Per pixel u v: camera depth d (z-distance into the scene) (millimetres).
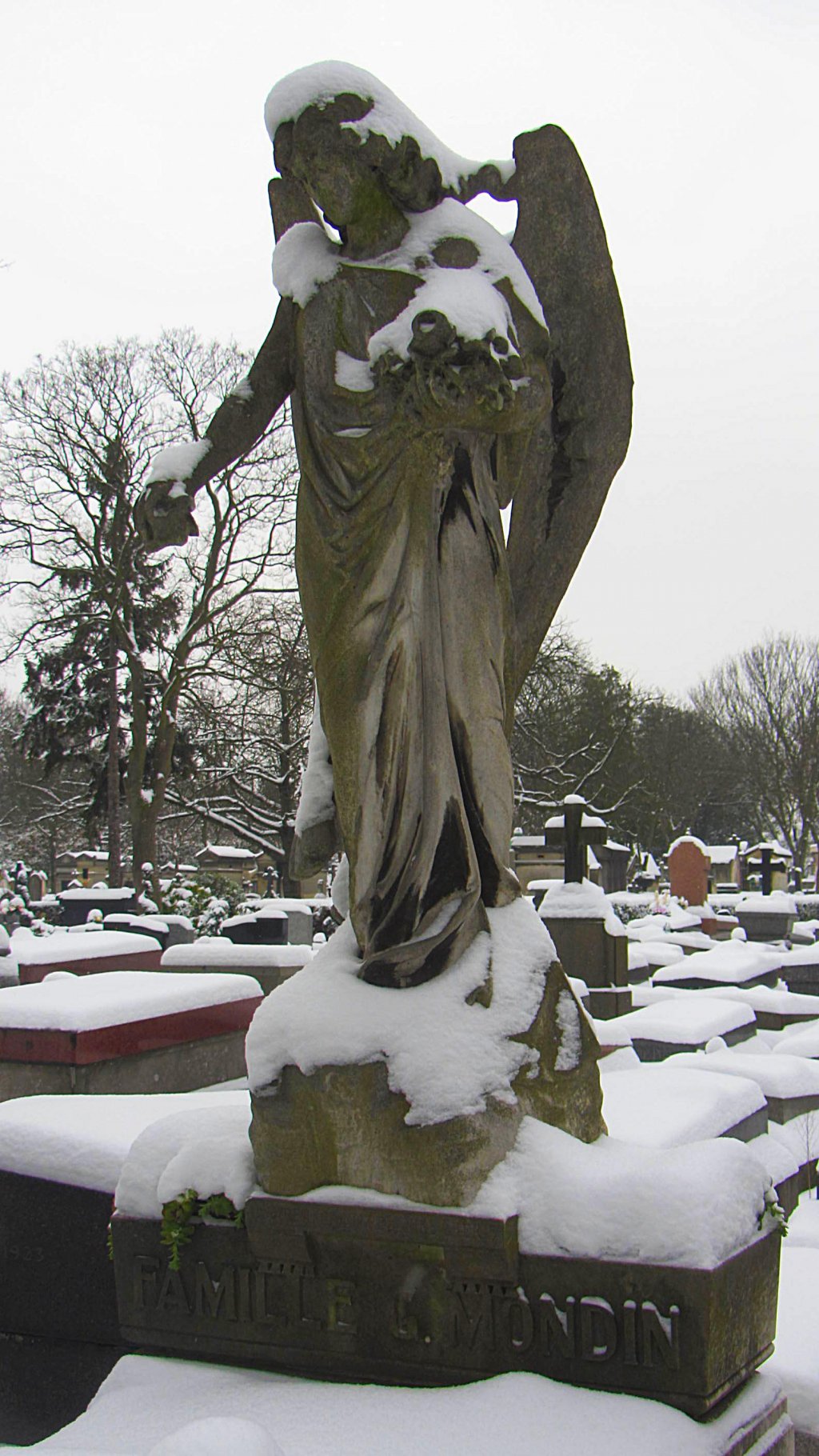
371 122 3854
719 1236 3281
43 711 41312
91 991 8453
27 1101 5281
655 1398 3217
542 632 4344
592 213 4223
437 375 3596
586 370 4273
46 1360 4609
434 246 3918
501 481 4055
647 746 58844
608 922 14031
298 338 4012
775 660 62125
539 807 42250
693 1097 5598
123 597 33344
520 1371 3355
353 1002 3730
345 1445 3068
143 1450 3164
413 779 3814
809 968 19719
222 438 4301
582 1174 3459
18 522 32094
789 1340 4234
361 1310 3551
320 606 3930
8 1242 4703
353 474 3834
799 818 64375
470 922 3836
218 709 36250
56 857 65500
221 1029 8898
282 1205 3621
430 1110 3482
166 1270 3842
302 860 4316
